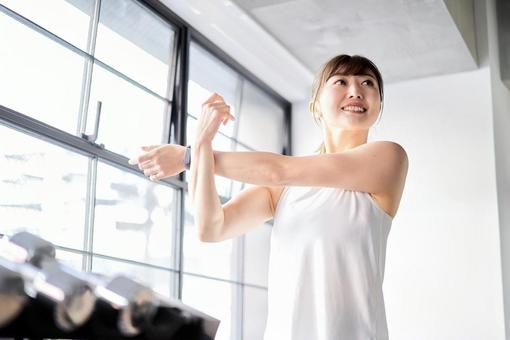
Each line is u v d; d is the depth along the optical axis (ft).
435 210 17.94
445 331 17.20
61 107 11.81
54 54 11.64
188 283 15.47
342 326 4.87
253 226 5.63
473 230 17.46
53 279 2.61
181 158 5.37
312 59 17.62
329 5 14.56
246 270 17.95
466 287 17.22
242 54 17.58
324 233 5.02
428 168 18.25
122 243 13.24
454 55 17.29
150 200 14.12
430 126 18.45
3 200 10.51
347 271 4.98
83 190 12.27
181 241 14.85
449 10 14.84
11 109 10.53
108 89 13.10
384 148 5.38
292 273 5.06
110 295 2.84
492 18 19.01
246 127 18.74
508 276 17.57
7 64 10.64
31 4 11.11
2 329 2.43
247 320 17.81
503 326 16.69
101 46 12.92
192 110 16.31
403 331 17.62
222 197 17.26
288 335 4.95
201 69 16.78
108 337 2.82
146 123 14.34
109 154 12.78
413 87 18.84
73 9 12.12
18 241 3.23
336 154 5.31
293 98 20.56
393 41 16.39
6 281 2.43
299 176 5.18
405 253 18.02
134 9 14.03
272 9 14.85
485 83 18.04
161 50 15.01
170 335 3.17
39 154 11.25
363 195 5.23
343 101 5.58
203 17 15.60
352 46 16.75
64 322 2.60
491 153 17.67
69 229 11.87
